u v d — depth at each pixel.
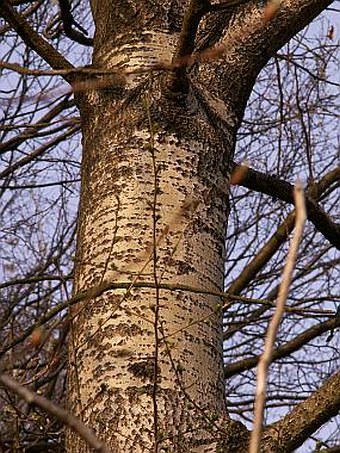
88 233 4.85
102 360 4.42
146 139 5.01
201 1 4.61
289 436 4.36
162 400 4.30
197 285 4.66
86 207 4.98
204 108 5.27
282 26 5.67
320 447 5.79
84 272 4.74
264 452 4.29
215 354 4.57
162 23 5.56
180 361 4.43
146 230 4.73
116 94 5.25
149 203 4.77
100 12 5.83
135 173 4.90
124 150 4.99
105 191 4.91
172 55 5.40
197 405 4.37
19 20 5.52
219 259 4.86
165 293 4.57
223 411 4.46
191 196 4.88
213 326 4.63
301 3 5.70
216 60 5.55
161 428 4.25
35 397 2.32
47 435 6.43
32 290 10.95
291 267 2.14
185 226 4.78
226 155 5.21
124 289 4.57
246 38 5.61
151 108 5.09
